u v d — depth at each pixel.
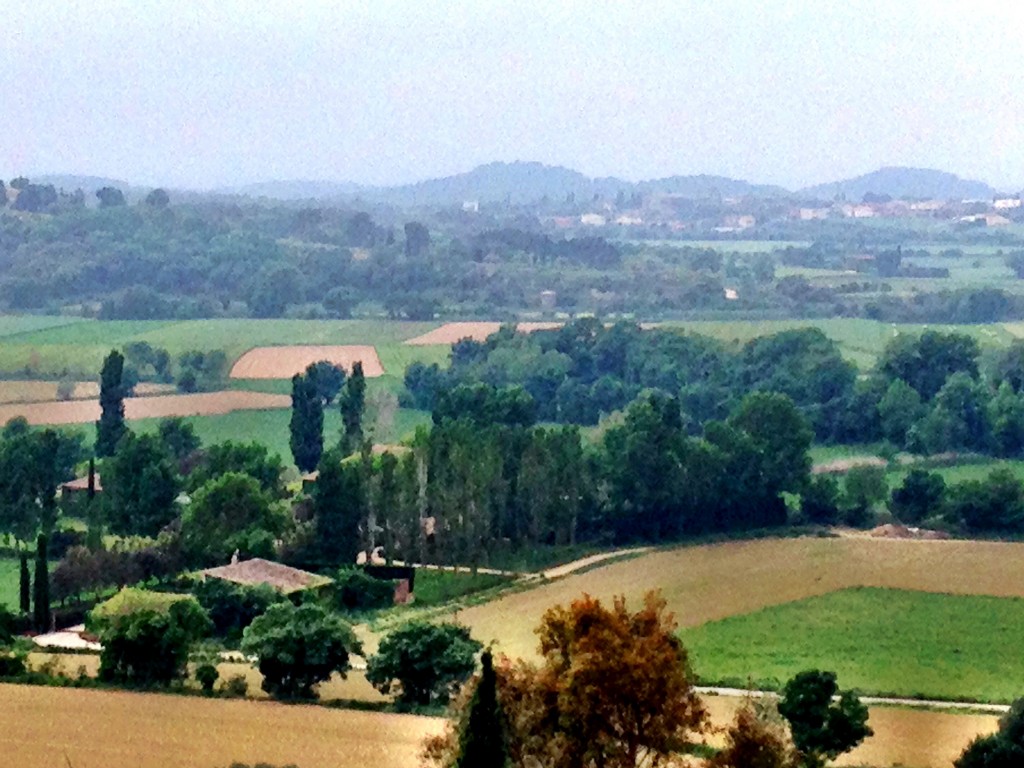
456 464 166.88
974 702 113.88
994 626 139.38
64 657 119.38
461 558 166.38
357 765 88.00
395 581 150.25
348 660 112.94
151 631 109.19
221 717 99.00
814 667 123.62
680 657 72.88
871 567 164.38
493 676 64.44
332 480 161.75
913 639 134.25
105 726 96.00
